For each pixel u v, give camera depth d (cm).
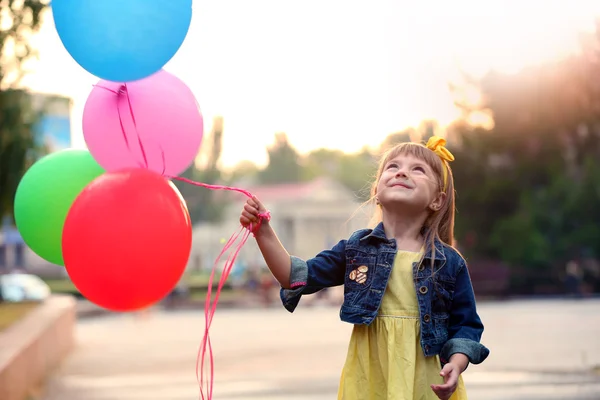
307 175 10712
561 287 3938
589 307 2805
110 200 380
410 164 388
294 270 380
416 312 372
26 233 466
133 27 393
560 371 1138
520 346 1483
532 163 4197
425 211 388
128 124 425
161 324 2694
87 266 378
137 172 396
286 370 1230
